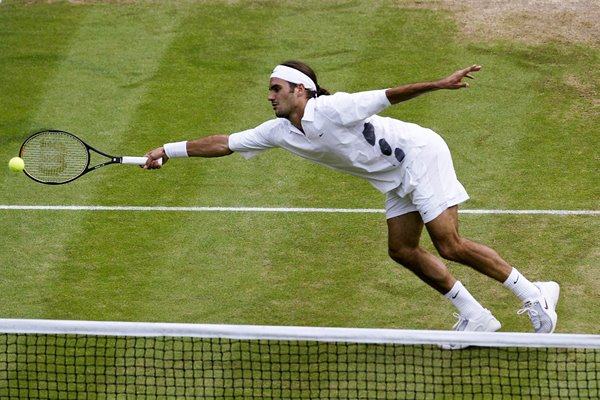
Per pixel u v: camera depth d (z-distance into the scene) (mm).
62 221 37312
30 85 47469
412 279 33219
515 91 46219
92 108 45625
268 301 32188
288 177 40344
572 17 52125
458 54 49156
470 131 43250
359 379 27625
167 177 40375
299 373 27859
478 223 36750
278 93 27812
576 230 36094
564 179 39625
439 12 52938
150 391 27312
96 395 27125
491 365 28172
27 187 39750
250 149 29500
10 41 51188
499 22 51844
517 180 39625
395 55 49219
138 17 53156
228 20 52625
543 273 33500
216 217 37531
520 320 30906
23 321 25188
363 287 32875
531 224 36594
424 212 28438
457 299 29359
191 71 48406
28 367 28297
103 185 39812
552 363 28141
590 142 42281
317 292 32656
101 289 32969
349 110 27188
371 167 28469
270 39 50781
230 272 33969
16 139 43125
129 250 35375
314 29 51625
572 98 45594
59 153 33031
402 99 27016
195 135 43406
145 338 29562
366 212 37750
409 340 24516
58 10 54031
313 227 36781
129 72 48469
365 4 53938
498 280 29297
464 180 39719
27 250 35438
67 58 49625
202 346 29203
